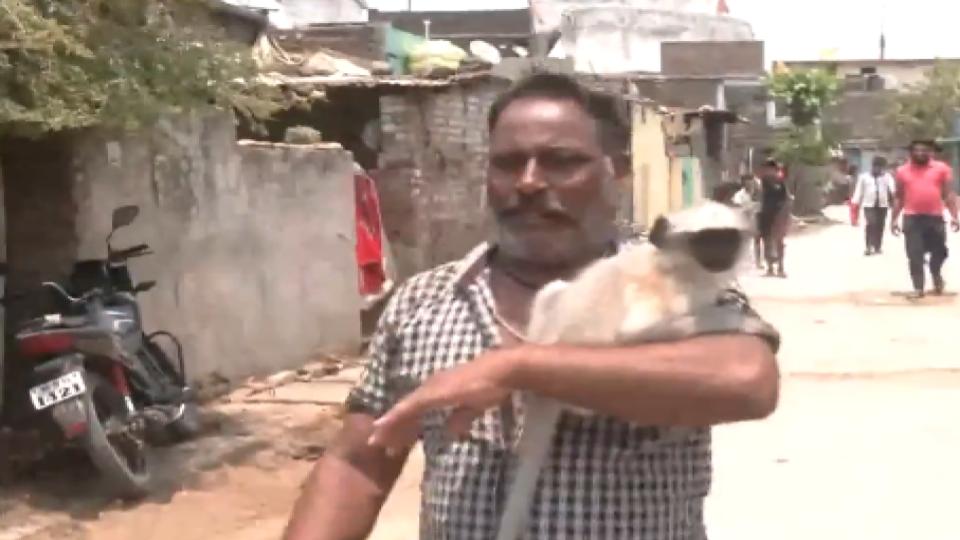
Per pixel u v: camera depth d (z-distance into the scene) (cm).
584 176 223
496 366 195
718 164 3406
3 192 712
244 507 629
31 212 713
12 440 686
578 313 205
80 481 656
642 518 211
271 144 987
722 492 651
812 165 3991
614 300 204
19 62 585
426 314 231
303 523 235
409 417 195
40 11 617
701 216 202
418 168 1275
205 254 877
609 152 230
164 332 745
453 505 220
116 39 646
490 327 224
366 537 239
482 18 3988
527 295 227
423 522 229
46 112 582
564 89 227
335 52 1500
